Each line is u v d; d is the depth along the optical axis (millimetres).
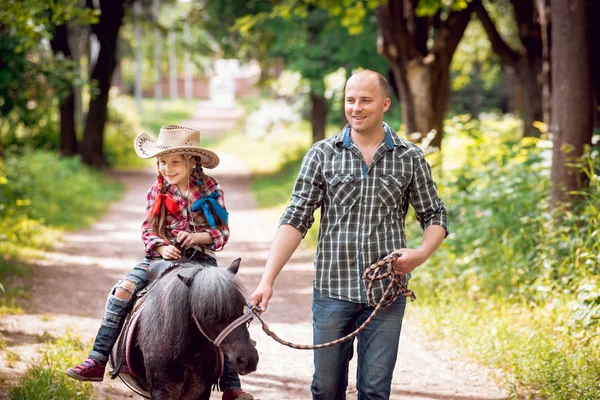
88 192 30250
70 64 30203
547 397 8508
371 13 29844
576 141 12453
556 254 12109
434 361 10219
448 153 20625
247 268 17641
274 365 10312
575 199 12477
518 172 14148
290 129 59062
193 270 5832
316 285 6230
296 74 36312
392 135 6188
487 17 25266
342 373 6309
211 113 93938
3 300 12617
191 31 55438
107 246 20047
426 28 20656
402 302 6188
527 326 10820
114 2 38031
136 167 44438
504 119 40906
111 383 9055
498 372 9469
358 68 30734
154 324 5855
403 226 6262
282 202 29719
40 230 20297
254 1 35938
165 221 6441
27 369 8844
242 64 46438
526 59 24422
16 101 29047
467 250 13836
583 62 12398
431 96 20297
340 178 6070
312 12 31203
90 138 39406
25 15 15977
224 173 43312
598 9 13719
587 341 9594
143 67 97938
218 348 6031
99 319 12375
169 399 5828
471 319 11438
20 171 23281
